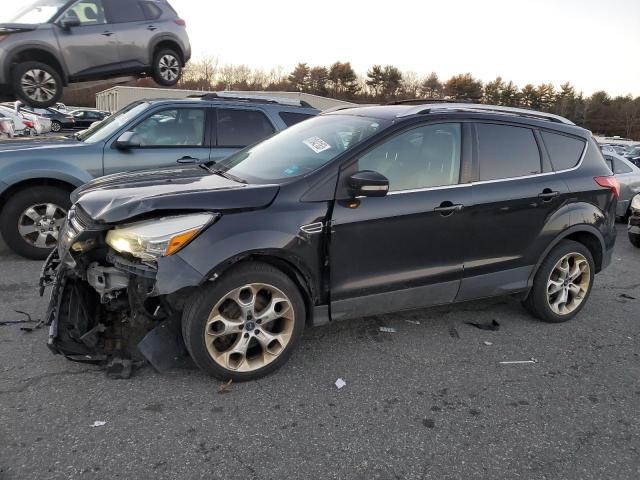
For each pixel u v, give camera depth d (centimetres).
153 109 579
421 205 350
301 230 311
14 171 504
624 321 454
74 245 296
